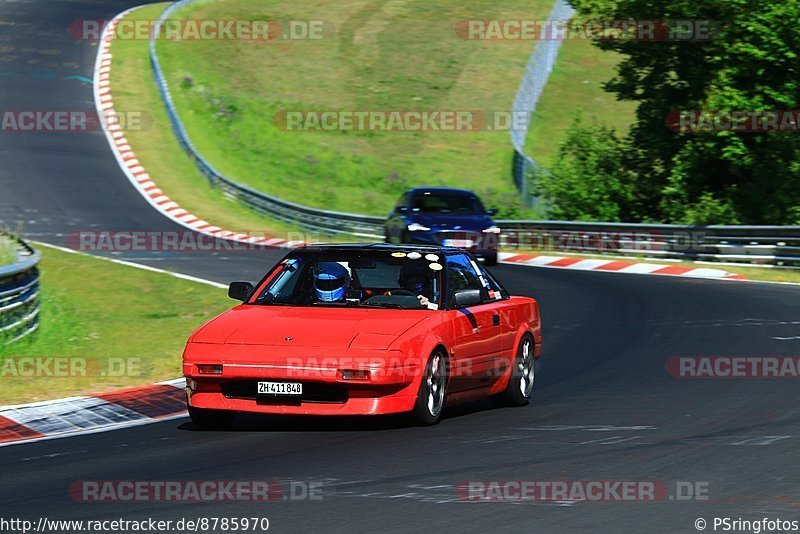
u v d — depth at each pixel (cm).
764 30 10044
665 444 3114
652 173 12125
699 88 11262
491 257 9325
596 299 7050
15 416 3625
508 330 3869
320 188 16225
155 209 13188
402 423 3488
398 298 3619
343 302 3650
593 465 2833
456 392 3578
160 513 2362
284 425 3466
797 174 10394
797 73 10412
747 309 6384
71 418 3612
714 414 3619
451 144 18538
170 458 2975
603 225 10169
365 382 3200
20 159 14950
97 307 6219
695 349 5081
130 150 15888
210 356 3281
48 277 7362
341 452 3012
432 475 2716
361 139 18600
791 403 3794
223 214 13212
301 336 3316
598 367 4719
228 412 3447
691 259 9331
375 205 15688
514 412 3753
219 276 8038
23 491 2598
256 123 18400
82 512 2383
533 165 13438
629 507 2397
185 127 17750
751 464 2833
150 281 7450
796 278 8088
